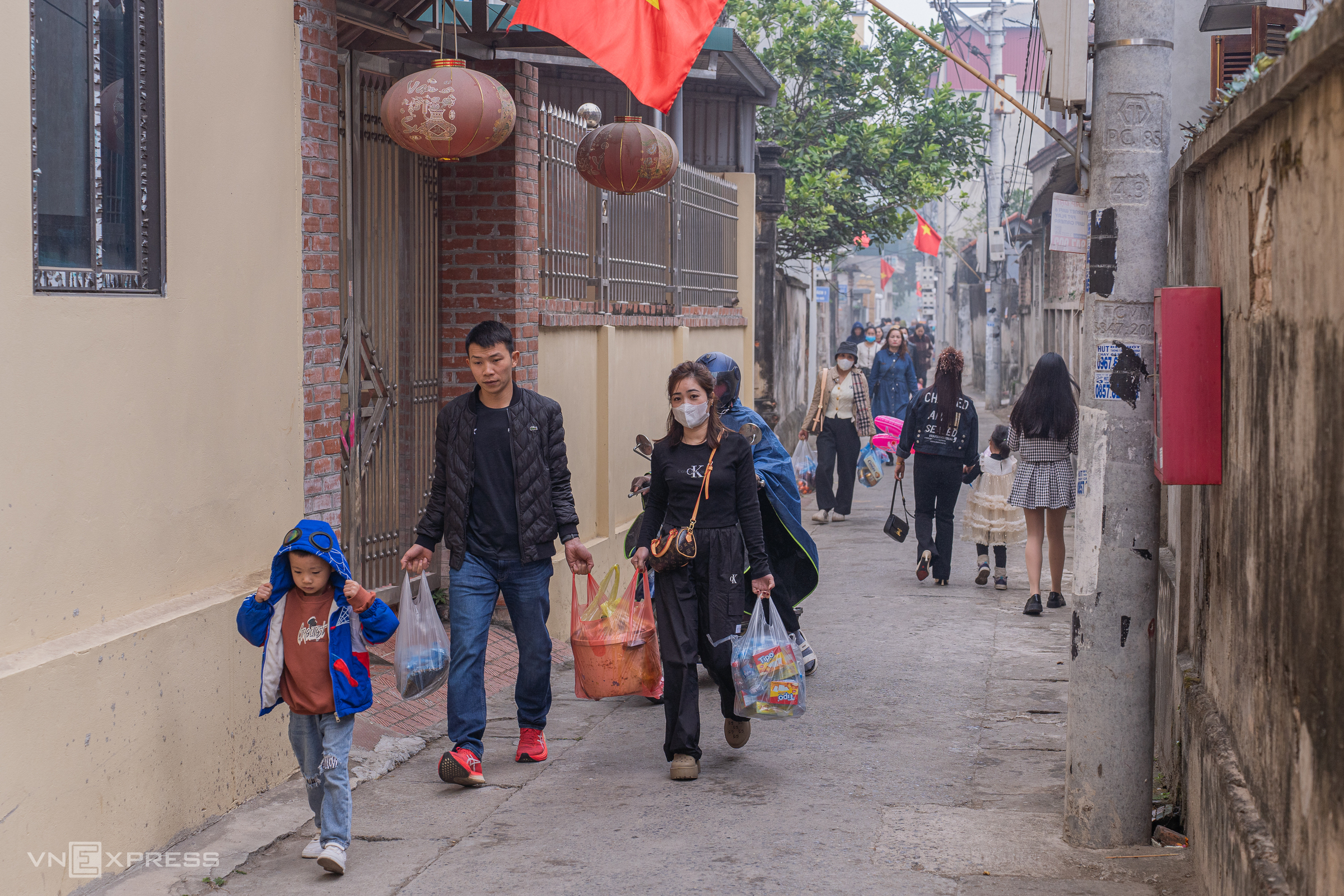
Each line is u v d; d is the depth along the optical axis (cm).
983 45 4391
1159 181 462
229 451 518
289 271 564
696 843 484
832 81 2192
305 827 505
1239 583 399
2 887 374
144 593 463
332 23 601
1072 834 475
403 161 757
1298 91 322
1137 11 460
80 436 424
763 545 580
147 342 460
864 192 2192
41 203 416
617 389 962
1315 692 299
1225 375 429
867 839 485
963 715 665
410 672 536
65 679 403
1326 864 287
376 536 745
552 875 453
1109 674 468
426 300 784
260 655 531
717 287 1289
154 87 466
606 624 620
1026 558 931
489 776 573
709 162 1580
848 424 1378
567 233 888
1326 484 293
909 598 984
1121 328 462
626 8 660
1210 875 405
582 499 895
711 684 755
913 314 10819
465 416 570
